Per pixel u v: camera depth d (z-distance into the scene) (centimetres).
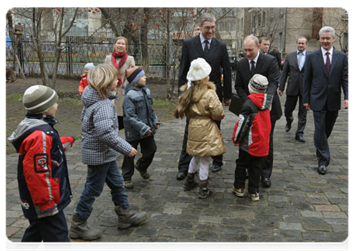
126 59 576
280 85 729
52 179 247
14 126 778
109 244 321
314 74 500
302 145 650
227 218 369
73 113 940
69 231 340
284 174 498
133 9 1422
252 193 411
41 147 240
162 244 320
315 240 324
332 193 431
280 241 323
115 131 305
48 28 2069
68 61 1861
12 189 448
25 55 1853
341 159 563
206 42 478
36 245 270
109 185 340
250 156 411
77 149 624
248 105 396
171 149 629
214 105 401
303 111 677
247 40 439
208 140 407
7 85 1471
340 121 867
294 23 3266
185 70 488
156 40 1691
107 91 304
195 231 343
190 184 445
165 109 1041
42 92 252
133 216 348
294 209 389
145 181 478
